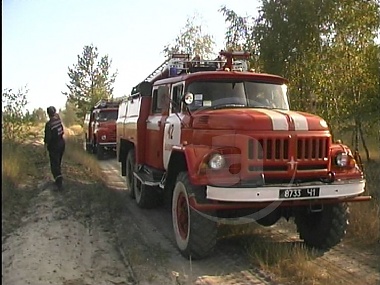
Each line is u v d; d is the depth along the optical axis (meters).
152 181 7.50
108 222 7.43
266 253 5.80
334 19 10.62
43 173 11.05
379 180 8.88
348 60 10.96
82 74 30.61
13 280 4.97
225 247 6.41
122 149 10.64
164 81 7.64
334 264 5.73
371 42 11.20
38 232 6.50
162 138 7.25
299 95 11.19
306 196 5.39
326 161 5.61
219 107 6.47
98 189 9.67
